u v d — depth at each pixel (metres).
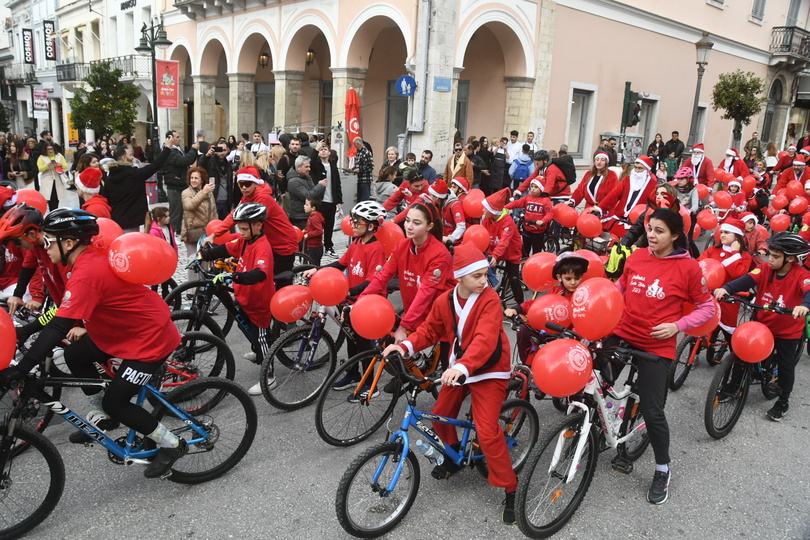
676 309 3.74
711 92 22.25
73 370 3.65
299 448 4.36
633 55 18.30
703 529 3.62
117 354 3.42
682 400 5.39
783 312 4.52
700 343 5.49
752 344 4.40
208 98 21.55
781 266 4.72
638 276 3.83
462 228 6.77
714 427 4.64
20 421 3.32
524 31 14.91
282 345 4.80
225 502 3.71
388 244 5.18
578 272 3.98
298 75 17.61
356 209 5.00
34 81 34.50
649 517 3.72
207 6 19.39
